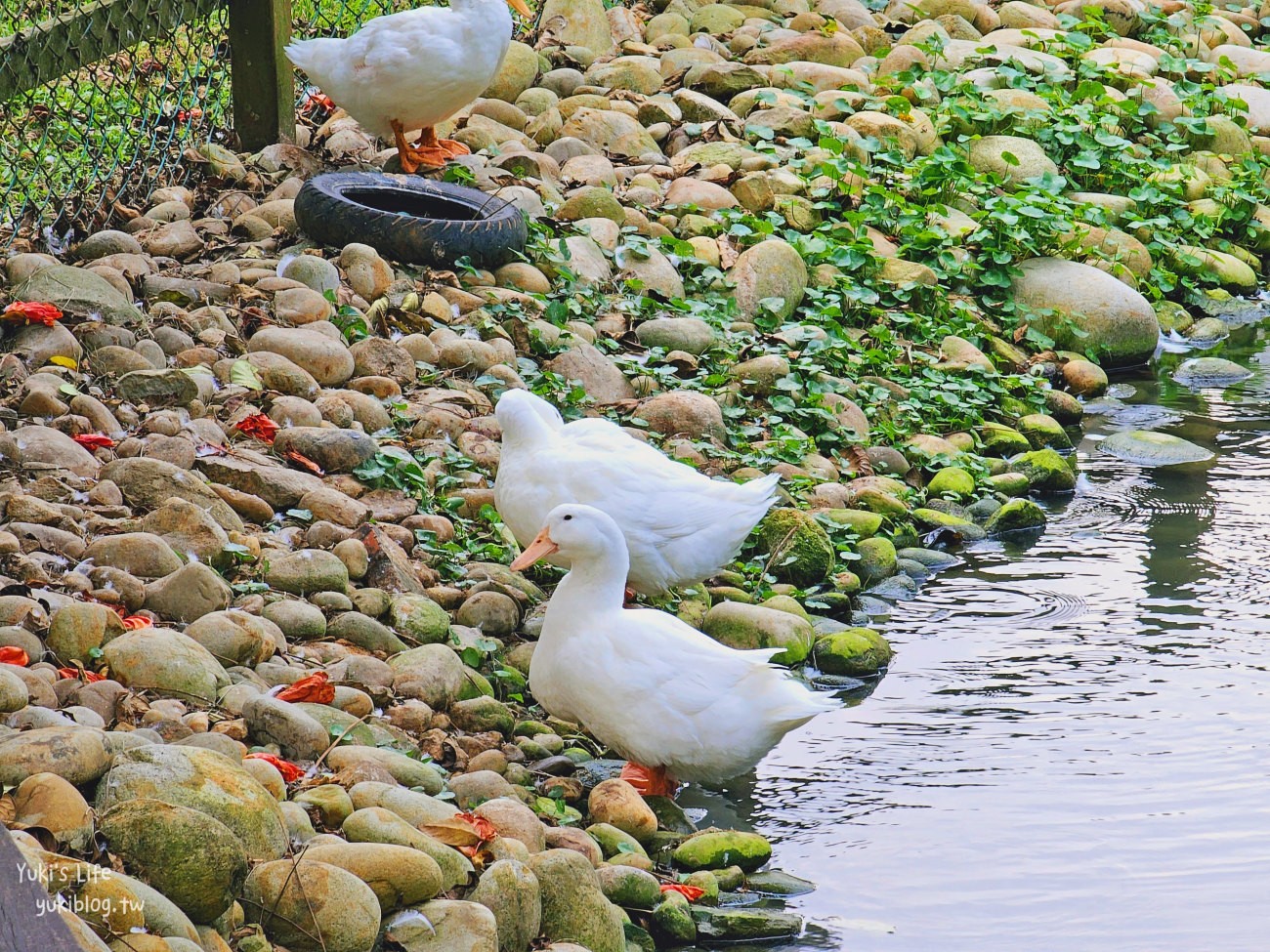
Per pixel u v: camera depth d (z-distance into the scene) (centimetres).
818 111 1491
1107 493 1036
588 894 552
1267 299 1447
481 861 543
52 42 1134
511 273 1089
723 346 1089
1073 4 1909
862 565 907
